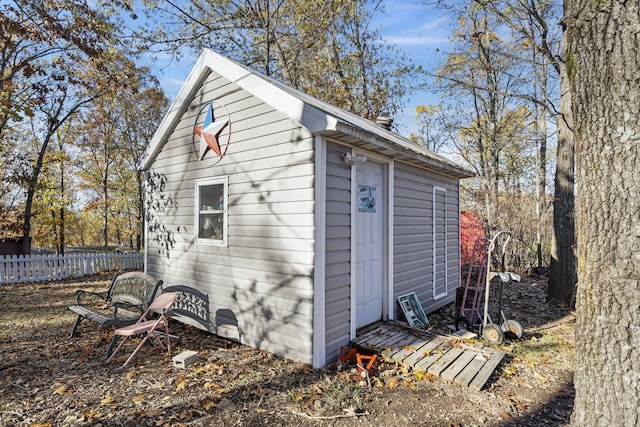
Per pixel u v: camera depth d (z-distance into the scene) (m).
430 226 7.26
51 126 15.95
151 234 6.87
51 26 9.98
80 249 23.45
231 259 5.26
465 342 4.91
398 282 6.02
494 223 15.10
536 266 12.76
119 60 15.94
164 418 3.15
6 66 12.34
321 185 4.22
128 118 19.38
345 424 3.12
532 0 7.36
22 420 3.12
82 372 4.14
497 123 17.19
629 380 2.07
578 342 2.36
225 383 3.85
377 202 5.60
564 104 8.02
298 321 4.37
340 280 4.57
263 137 4.83
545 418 3.25
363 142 4.56
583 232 2.32
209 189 5.70
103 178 20.73
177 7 12.71
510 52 11.28
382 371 4.17
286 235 4.52
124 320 4.72
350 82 16.72
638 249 2.06
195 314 5.86
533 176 18.31
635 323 2.05
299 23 14.29
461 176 8.16
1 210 15.08
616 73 2.11
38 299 8.27
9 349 4.90
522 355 4.80
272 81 5.53
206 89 5.77
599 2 2.15
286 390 3.69
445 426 3.10
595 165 2.21
